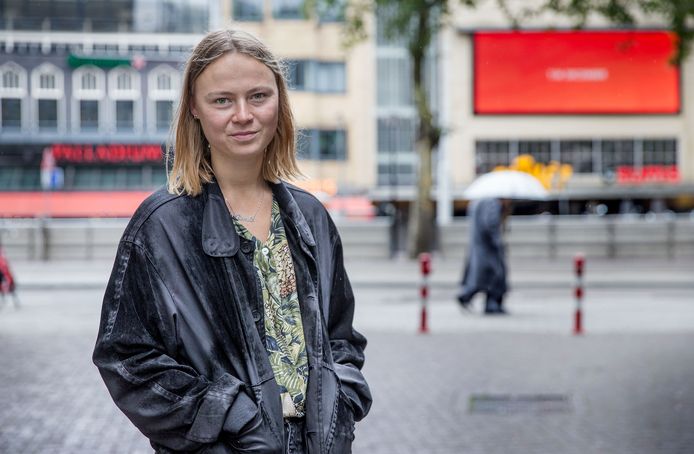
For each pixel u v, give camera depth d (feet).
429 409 26.66
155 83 165.07
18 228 92.84
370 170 166.61
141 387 7.41
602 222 94.48
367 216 161.48
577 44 173.06
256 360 7.59
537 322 47.67
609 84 174.50
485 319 49.11
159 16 165.17
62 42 164.35
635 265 88.38
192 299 7.61
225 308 7.64
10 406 27.07
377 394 28.78
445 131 95.30
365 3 85.10
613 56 173.99
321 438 7.70
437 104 168.35
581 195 174.60
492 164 172.45
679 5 49.52
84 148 163.32
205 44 7.99
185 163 8.02
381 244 94.22
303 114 162.20
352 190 165.37
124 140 163.63
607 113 174.81
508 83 171.94
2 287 55.36
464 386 29.99
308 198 8.53
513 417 25.63
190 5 165.17
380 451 22.08
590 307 55.57
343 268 8.64
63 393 29.01
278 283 7.99
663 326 46.19
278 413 7.55
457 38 170.60
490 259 50.60
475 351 37.50
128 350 7.50
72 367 33.81
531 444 22.68
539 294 64.54
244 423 7.35
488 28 169.89
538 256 94.53
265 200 8.25
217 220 7.82
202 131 8.17
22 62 163.53
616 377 31.48
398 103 166.81
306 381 7.84
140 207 7.86
